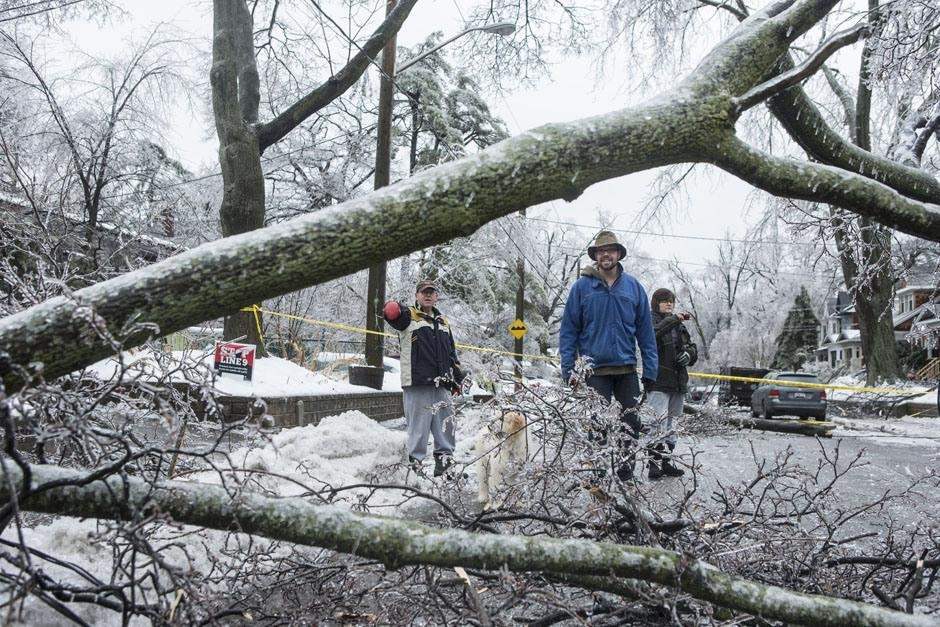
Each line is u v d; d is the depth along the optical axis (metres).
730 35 2.79
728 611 2.70
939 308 8.88
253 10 16.89
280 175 24.75
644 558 2.25
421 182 2.28
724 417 6.43
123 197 17.98
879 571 3.28
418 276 25.28
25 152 14.38
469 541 2.19
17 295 3.47
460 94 28.88
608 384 6.00
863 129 11.10
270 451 5.98
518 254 23.97
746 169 2.66
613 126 2.44
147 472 2.54
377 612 2.79
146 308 2.09
